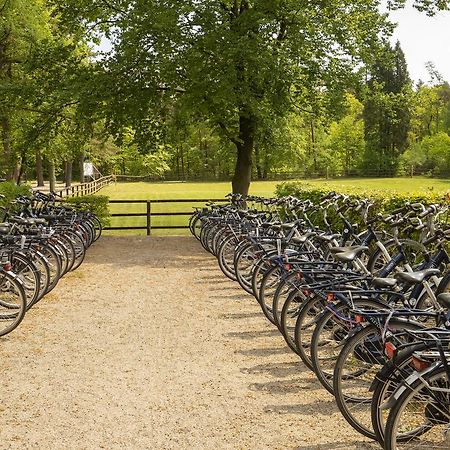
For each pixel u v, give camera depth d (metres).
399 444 3.46
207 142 62.16
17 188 13.25
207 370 5.20
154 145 15.88
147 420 4.19
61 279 9.27
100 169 64.06
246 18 13.05
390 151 68.06
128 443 3.84
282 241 6.78
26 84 15.17
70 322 6.77
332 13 14.57
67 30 15.66
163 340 6.10
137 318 6.97
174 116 15.03
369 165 66.50
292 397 4.59
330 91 14.62
